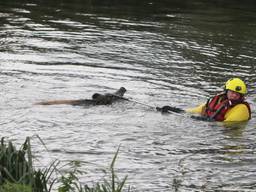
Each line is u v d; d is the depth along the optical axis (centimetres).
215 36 5928
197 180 2508
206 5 7944
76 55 4838
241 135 3164
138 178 2502
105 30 5919
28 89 3841
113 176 2011
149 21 6544
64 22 6241
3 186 1881
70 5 7438
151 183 2452
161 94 3928
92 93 3884
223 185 2464
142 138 3050
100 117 3372
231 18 7044
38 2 7569
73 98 3753
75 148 2848
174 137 3091
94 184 2388
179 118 3412
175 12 7238
